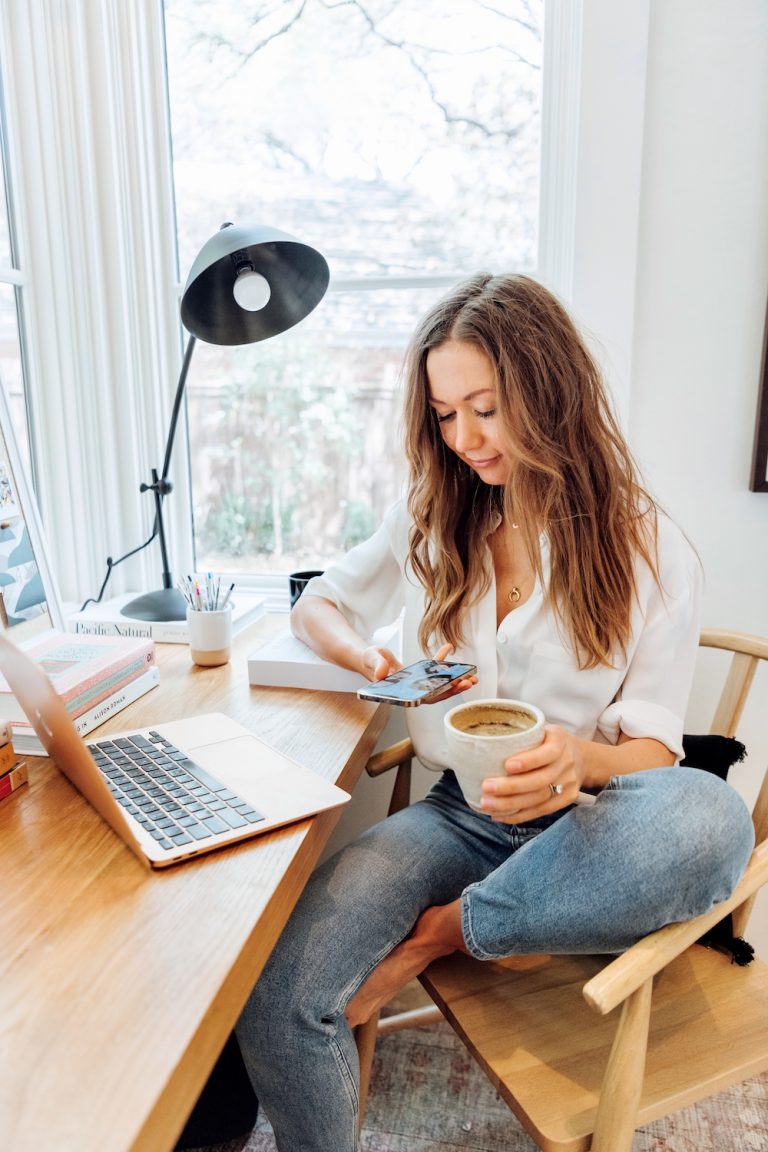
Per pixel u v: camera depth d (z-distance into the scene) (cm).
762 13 129
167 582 153
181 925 59
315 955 88
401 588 128
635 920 79
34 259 157
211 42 157
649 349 142
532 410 96
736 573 146
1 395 129
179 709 106
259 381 169
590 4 131
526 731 73
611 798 85
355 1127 88
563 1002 95
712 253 137
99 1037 48
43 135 153
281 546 176
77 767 71
